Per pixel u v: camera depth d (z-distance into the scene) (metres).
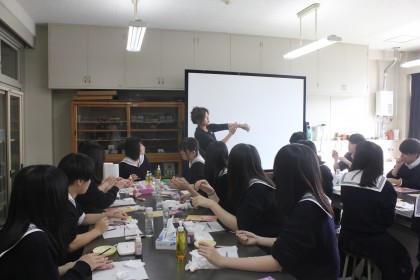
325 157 5.81
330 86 5.61
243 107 5.16
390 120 6.29
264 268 1.37
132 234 1.87
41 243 1.13
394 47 5.93
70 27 4.60
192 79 4.90
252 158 1.86
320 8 3.99
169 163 5.11
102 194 2.30
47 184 1.20
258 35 5.21
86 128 4.82
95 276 1.36
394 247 2.31
